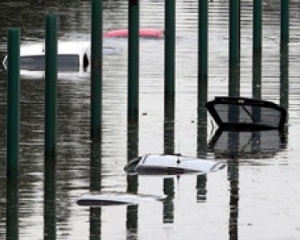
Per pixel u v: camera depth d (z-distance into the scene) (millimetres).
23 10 90812
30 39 78000
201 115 58812
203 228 42562
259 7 74562
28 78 66625
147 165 48844
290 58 74062
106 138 53938
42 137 53562
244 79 67375
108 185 47156
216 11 92625
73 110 58656
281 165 49969
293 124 57219
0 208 44531
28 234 42000
